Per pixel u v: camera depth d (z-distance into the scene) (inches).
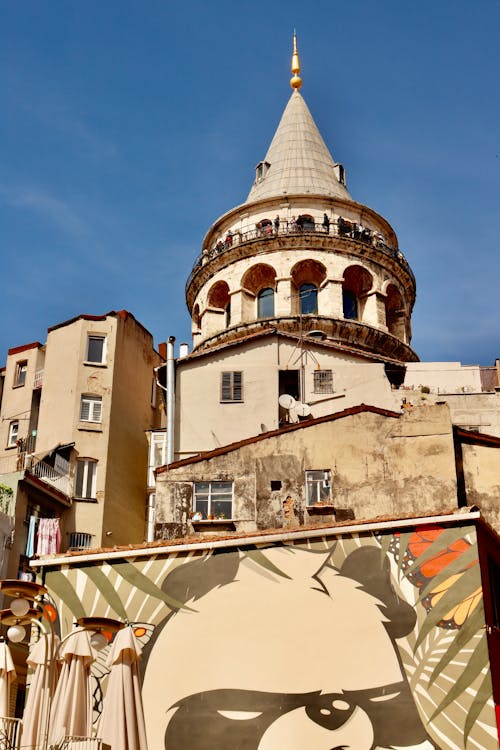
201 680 853.2
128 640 706.2
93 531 1721.2
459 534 846.5
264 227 2340.1
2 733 726.5
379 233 2399.1
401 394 1616.6
